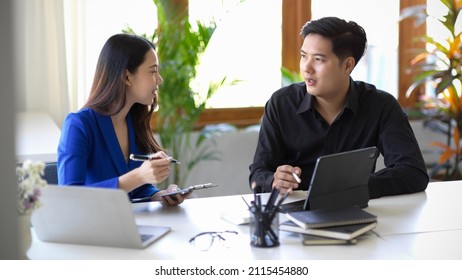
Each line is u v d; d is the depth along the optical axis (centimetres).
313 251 202
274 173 271
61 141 259
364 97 298
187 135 452
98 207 201
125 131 276
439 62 518
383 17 517
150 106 288
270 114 302
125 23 441
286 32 502
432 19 528
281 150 303
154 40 438
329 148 297
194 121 451
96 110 263
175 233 220
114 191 197
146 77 262
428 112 515
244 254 199
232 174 493
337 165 227
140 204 256
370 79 521
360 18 513
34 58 436
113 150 266
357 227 211
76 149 254
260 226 204
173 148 454
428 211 248
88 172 265
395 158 284
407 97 494
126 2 454
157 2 434
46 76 441
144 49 262
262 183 277
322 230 208
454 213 245
